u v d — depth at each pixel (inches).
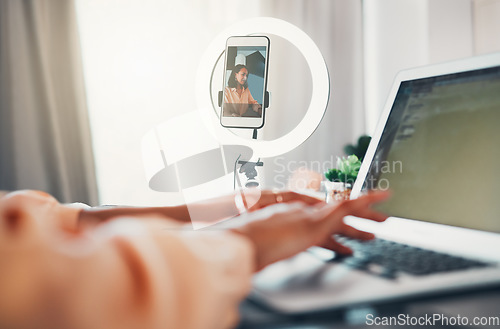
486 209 17.4
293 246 11.1
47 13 89.8
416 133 22.2
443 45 118.6
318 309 9.8
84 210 18.7
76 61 91.4
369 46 123.8
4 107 87.6
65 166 91.4
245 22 35.5
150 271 6.4
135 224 7.6
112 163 99.0
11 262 5.8
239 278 8.0
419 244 16.8
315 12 113.1
